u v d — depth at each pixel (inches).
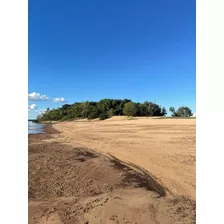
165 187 303.0
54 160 486.6
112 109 2508.6
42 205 248.1
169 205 235.5
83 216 213.6
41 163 461.7
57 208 237.5
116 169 400.8
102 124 1692.9
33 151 605.0
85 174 378.0
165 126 1107.9
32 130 1525.6
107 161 465.4
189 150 533.3
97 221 202.1
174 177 346.6
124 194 271.9
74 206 241.0
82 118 2891.2
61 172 395.5
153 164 425.7
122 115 2404.0
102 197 261.9
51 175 380.2
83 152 579.8
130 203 236.8
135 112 2226.9
